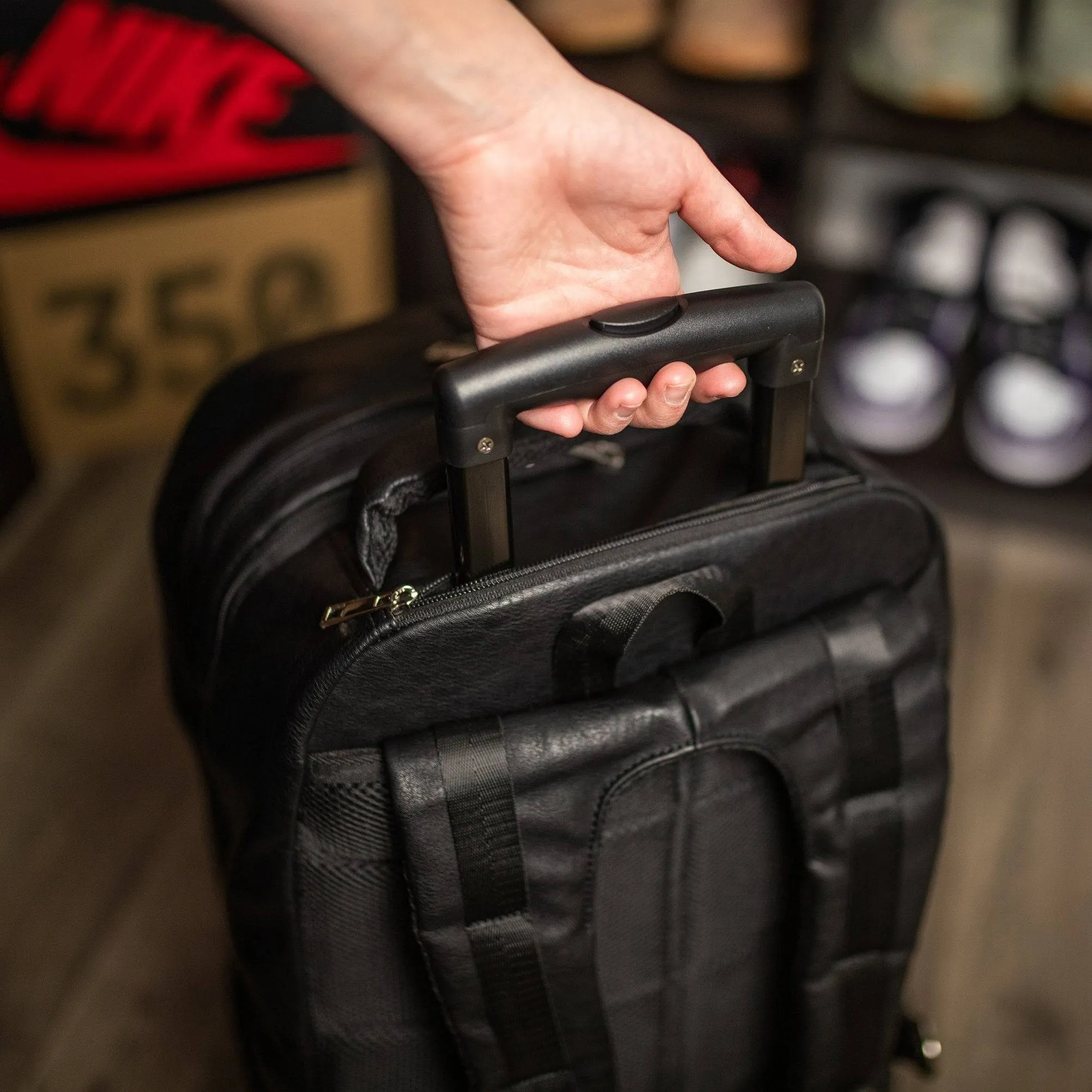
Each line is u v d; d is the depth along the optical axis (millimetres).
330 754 603
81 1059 961
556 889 628
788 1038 774
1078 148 1271
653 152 606
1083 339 1430
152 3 1273
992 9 1257
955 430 1557
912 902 748
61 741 1206
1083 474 1495
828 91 1334
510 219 623
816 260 1604
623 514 675
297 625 634
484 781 600
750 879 737
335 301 1540
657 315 565
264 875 633
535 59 585
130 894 1078
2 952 1030
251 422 772
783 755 664
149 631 1328
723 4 1331
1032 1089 949
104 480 1523
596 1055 678
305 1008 667
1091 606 1389
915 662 691
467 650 601
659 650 658
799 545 661
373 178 1484
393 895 644
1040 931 1053
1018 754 1207
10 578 1384
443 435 544
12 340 1413
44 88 1283
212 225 1422
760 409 628
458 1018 634
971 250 1441
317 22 558
